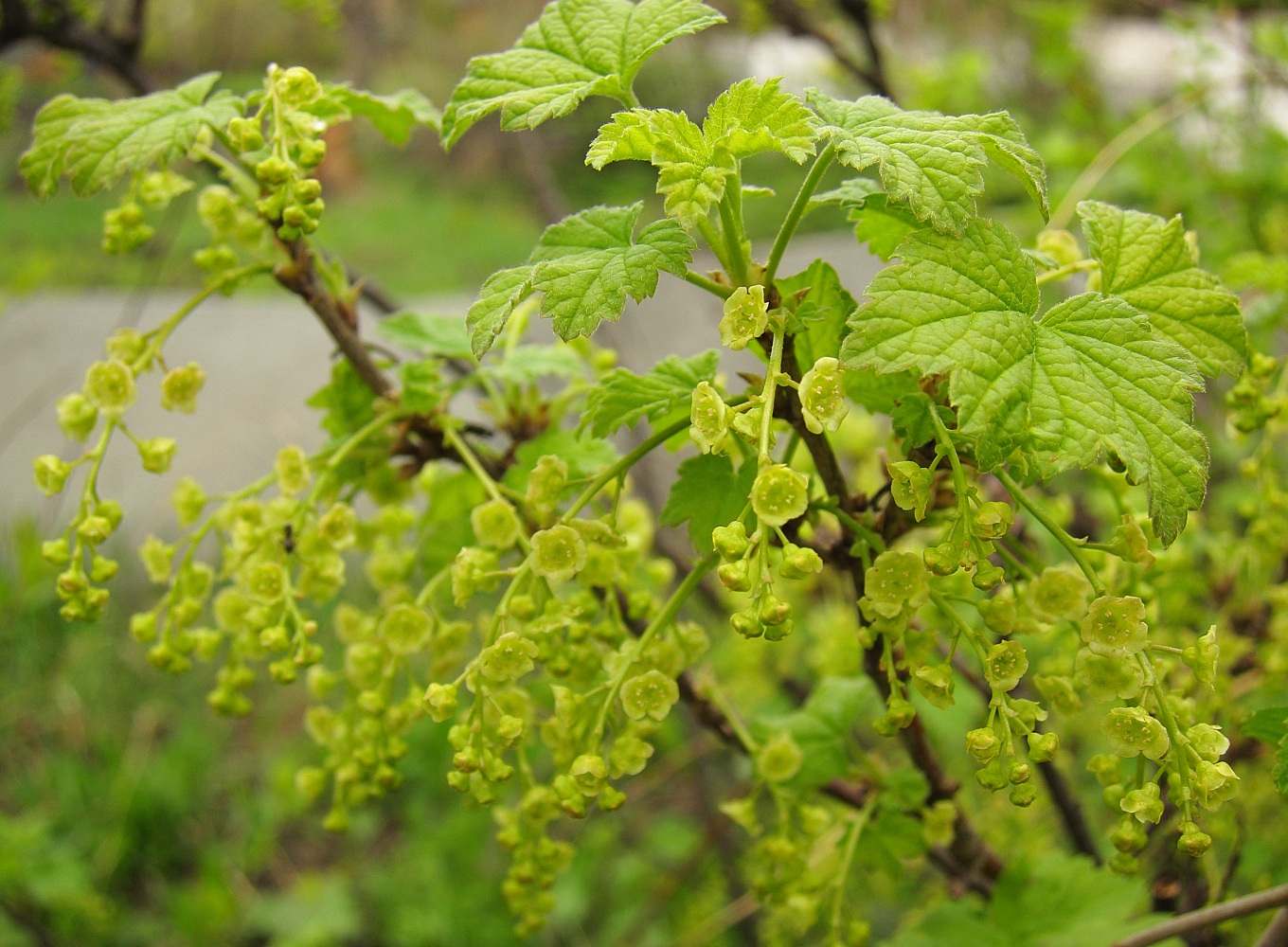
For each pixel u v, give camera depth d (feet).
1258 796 1.50
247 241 1.34
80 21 1.82
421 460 1.37
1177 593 1.49
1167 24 2.71
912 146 1.15
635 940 2.54
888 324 1.11
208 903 2.65
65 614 1.27
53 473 1.27
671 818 2.98
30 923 2.41
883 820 1.33
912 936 1.34
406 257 6.49
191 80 1.31
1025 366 1.12
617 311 1.15
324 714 1.33
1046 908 1.34
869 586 1.17
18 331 5.25
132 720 3.20
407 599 1.32
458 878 2.82
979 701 1.63
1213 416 2.23
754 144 1.15
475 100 1.23
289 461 1.31
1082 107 2.81
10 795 3.02
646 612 1.30
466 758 1.20
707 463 1.22
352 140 7.40
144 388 4.82
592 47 1.23
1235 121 2.47
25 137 5.21
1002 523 1.12
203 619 2.88
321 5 2.08
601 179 6.49
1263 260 1.53
